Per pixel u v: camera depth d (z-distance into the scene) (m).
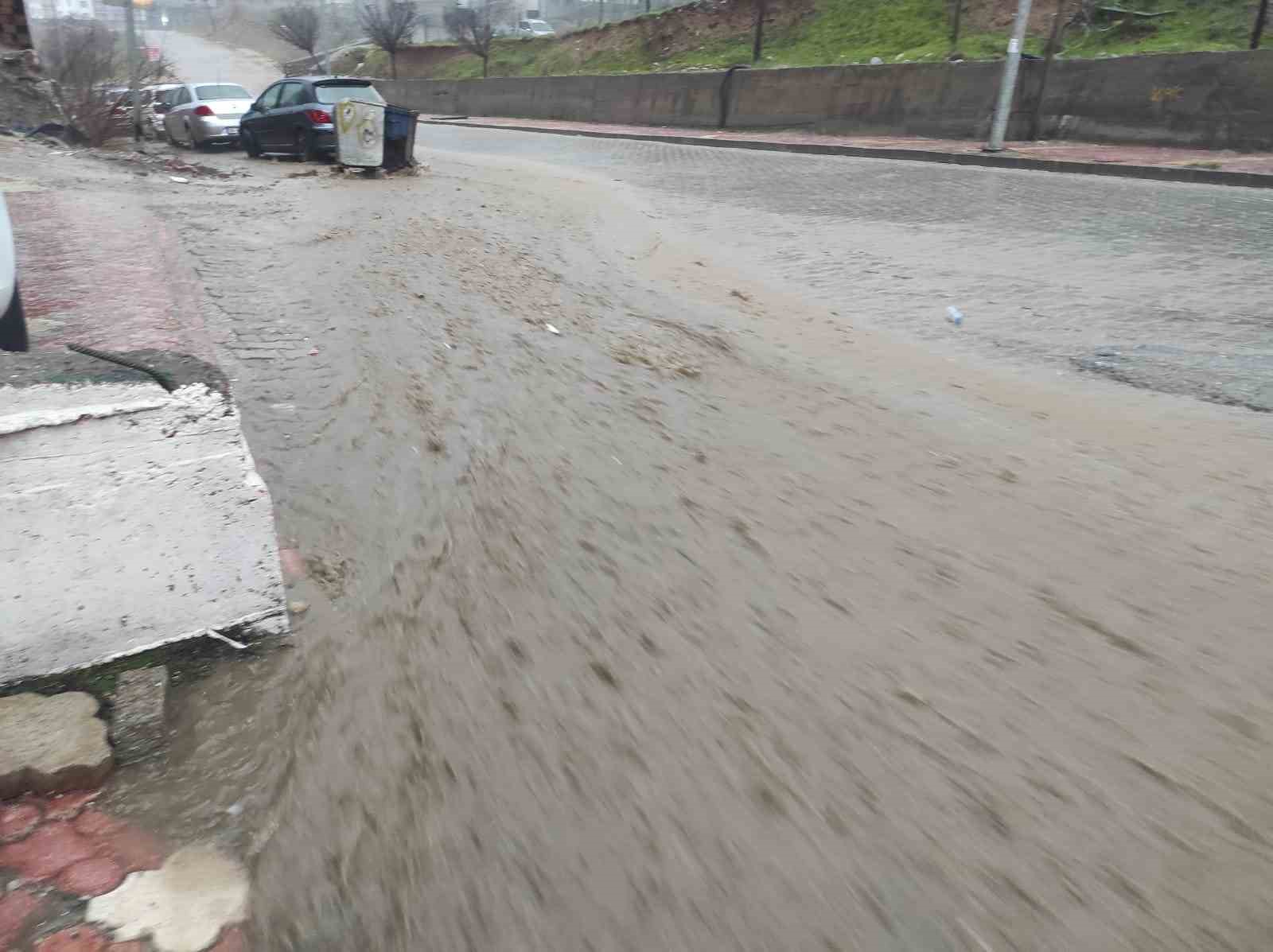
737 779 2.26
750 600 3.06
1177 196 13.91
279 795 2.20
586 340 6.04
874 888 1.96
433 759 2.31
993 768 2.32
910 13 29.72
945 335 6.88
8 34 19.19
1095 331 7.00
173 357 2.66
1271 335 6.83
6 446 2.26
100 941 1.81
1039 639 2.90
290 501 3.59
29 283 6.04
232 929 1.86
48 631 2.43
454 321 6.20
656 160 21.62
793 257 9.88
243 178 14.82
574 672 2.65
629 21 41.56
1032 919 1.89
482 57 47.59
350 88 18.20
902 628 2.93
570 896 1.92
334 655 2.70
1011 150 20.00
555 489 3.83
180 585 2.58
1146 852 2.08
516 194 13.95
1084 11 24.44
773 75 28.17
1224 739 2.46
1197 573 3.35
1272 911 1.93
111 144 20.17
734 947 1.82
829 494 3.93
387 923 1.86
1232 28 21.25
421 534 3.41
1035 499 3.96
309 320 5.97
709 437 4.52
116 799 2.18
